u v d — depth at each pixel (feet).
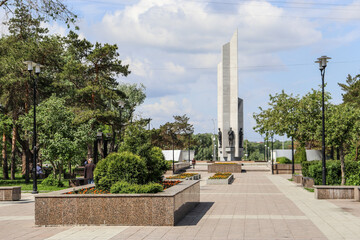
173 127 308.81
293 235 36.27
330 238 34.86
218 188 96.07
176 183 59.57
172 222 41.37
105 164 48.75
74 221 42.37
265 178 138.51
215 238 35.09
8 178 144.46
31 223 44.86
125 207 41.91
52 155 99.81
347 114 81.05
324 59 77.05
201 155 402.52
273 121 94.68
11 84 120.88
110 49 146.20
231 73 234.99
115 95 147.74
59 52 141.38
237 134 233.55
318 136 86.07
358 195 63.16
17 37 123.75
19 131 143.23
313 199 67.46
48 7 54.24
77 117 136.26
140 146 54.29
